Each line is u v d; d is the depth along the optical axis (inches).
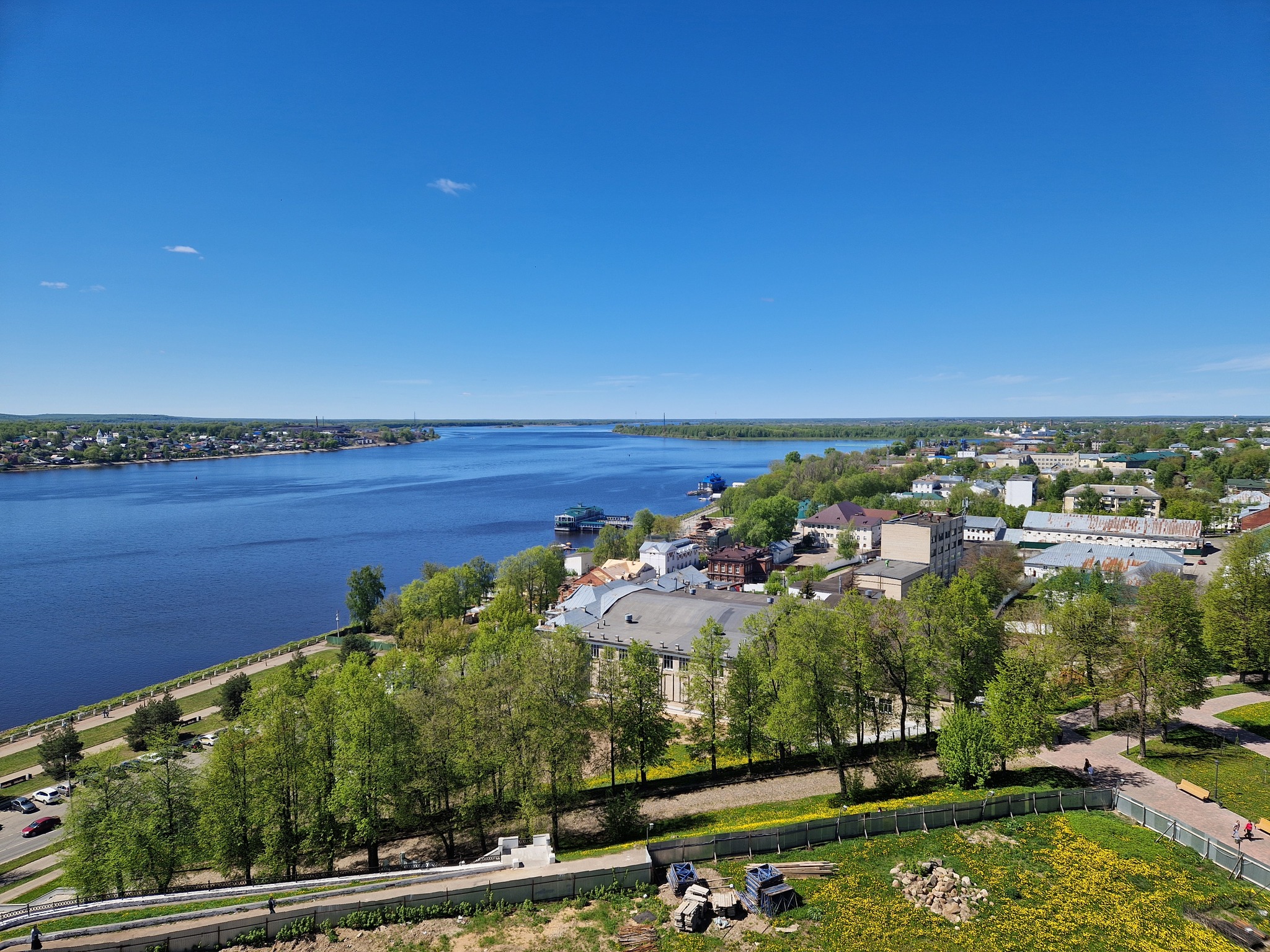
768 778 2982.3
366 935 1727.4
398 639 6156.5
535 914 1780.3
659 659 4156.0
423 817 2898.6
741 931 1673.2
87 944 1675.7
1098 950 1574.8
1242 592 3555.6
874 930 1657.2
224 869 2500.0
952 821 2169.0
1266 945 1574.8
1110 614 3157.0
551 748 2541.8
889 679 3078.2
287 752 2546.8
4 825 3312.0
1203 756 2645.2
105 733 4466.0
